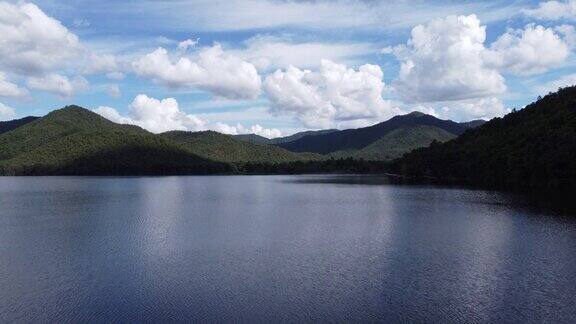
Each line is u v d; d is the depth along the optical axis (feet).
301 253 184.24
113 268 162.71
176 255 181.98
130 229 243.40
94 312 122.11
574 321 115.24
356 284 143.13
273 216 296.10
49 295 134.72
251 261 171.73
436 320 116.26
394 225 251.39
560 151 465.06
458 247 191.93
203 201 403.13
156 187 602.44
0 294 135.85
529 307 124.06
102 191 523.70
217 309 123.54
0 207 349.20
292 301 129.08
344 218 282.36
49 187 595.06
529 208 315.78
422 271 156.46
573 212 291.99
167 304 127.24
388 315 119.44
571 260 168.76
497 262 166.81
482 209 315.99
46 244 203.21
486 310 122.11
